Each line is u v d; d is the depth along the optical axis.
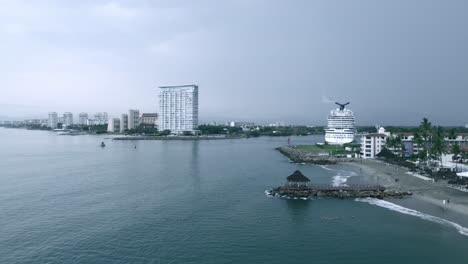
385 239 64.50
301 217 78.31
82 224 72.75
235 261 55.59
